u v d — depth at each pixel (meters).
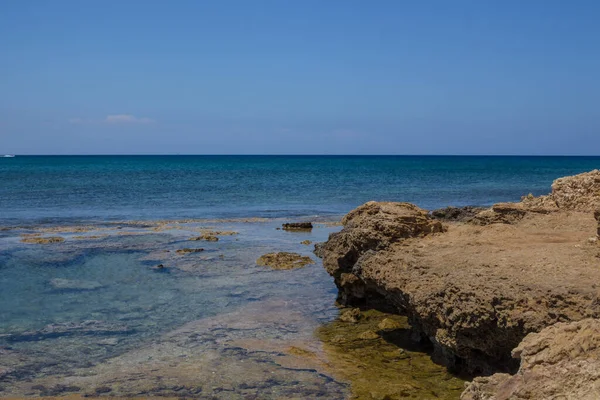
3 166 132.00
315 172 103.94
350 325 13.58
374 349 11.91
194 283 17.44
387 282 12.30
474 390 6.62
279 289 16.86
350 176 88.69
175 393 9.68
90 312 14.38
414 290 11.34
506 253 11.61
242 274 18.69
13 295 15.92
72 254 21.84
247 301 15.55
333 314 14.49
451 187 62.56
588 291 8.80
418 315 11.25
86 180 74.00
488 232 14.08
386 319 13.52
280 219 34.81
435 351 11.30
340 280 15.35
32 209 39.44
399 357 11.45
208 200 47.16
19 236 26.44
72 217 34.97
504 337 9.38
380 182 72.25
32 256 21.39
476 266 10.92
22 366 10.86
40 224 31.23
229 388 9.88
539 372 5.87
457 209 20.83
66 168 119.62
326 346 12.09
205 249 23.31
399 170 114.38
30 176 83.44
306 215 37.22
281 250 23.27
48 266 19.67
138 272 18.88
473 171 109.56
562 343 6.10
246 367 10.83
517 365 9.36
